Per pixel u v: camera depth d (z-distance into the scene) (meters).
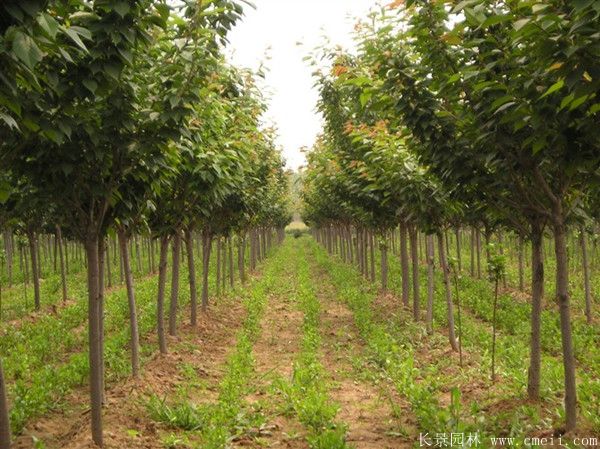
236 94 9.33
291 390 6.77
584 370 8.59
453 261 8.43
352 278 20.00
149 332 10.85
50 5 3.24
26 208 5.72
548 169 5.17
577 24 3.12
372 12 7.93
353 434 5.70
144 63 5.13
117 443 5.18
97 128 4.52
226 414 6.05
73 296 16.11
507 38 4.59
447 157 5.64
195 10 4.65
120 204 5.61
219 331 11.85
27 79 3.16
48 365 7.62
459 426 4.96
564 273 5.08
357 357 9.16
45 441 5.38
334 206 20.78
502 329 11.54
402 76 5.77
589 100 3.74
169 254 29.11
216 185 7.99
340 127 12.51
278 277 23.08
